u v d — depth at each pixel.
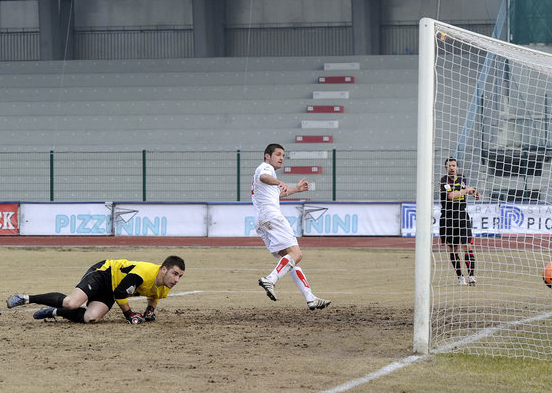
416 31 86.12
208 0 85.06
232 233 50.84
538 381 11.77
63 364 12.80
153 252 42.94
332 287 26.38
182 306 20.66
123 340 15.02
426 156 14.02
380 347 14.41
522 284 25.69
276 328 16.59
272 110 75.81
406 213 49.88
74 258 38.84
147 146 71.38
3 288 25.41
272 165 18.42
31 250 44.47
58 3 87.88
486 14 84.38
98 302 17.09
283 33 89.31
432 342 14.95
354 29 82.56
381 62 80.81
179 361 13.07
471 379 11.83
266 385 11.39
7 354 13.61
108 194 64.94
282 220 18.05
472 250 25.42
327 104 75.94
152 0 90.88
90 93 78.75
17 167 67.25
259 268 33.69
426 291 13.90
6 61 85.06
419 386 11.36
